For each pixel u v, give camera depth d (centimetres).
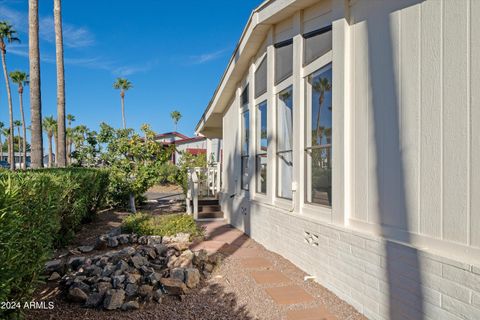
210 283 436
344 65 400
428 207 285
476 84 247
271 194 624
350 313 355
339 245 396
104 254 492
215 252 583
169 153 1166
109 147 1184
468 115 252
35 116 989
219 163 1230
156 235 641
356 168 385
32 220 315
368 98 365
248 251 607
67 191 539
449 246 265
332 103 422
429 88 287
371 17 362
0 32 3388
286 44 583
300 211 511
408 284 293
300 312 356
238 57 759
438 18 279
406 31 314
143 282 398
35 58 991
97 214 942
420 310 279
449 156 267
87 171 788
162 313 347
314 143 486
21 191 294
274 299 388
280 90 603
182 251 538
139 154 1126
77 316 329
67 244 591
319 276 441
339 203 405
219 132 1552
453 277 251
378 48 351
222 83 932
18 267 274
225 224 934
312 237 463
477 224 244
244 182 841
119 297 351
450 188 265
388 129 334
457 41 262
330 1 448
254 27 625
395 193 323
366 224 364
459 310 245
